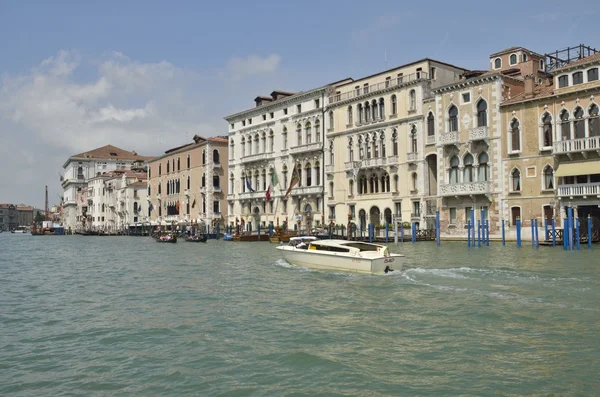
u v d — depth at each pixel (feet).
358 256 70.28
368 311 46.68
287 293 57.31
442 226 142.31
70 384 30.66
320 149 179.73
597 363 31.42
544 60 146.61
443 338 37.47
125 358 35.06
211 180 232.94
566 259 81.30
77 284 70.13
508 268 70.54
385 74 162.40
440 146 142.41
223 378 30.81
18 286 69.41
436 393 27.78
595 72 114.42
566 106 118.32
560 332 37.96
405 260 84.64
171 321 44.88
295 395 28.09
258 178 209.56
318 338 38.32
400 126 153.89
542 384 28.50
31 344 39.01
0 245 203.41
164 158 280.51
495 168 131.03
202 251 130.00
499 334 37.96
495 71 144.15
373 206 162.61
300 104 189.37
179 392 28.99
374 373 30.83
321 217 180.45
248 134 213.25
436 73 153.28
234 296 56.24
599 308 45.03
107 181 368.68
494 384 28.68
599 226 114.21
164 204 280.72
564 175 116.67
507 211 129.08
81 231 382.01
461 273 66.28
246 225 213.87
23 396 29.04
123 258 115.03
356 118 167.94
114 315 48.24
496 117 130.72
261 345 36.99
